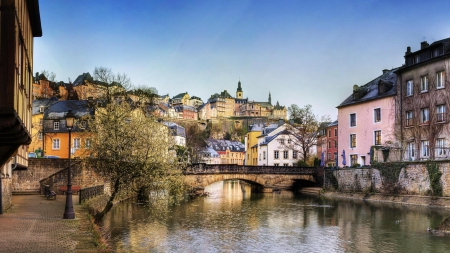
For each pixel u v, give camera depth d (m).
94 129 24.16
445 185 39.50
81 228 18.66
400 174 45.09
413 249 21.72
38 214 23.11
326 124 90.94
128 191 24.19
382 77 58.59
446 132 43.50
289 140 80.19
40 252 13.76
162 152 24.33
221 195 58.34
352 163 58.28
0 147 14.94
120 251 20.39
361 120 56.62
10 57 11.03
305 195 58.53
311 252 21.23
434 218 31.97
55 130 61.12
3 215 22.47
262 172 63.66
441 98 44.09
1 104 10.85
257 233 26.44
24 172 40.88
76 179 38.22
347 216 34.25
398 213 35.38
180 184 25.17
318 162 75.75
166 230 26.53
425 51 46.53
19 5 13.00
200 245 22.50
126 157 23.38
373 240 24.11
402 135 49.19
